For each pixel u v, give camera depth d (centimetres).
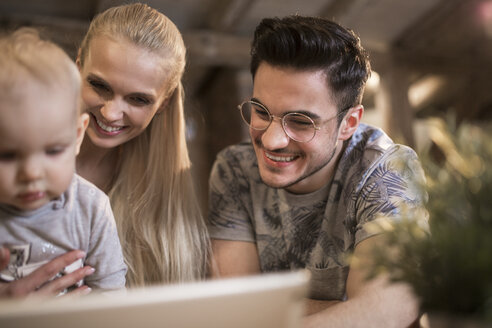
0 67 83
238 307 63
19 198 90
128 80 142
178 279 163
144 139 168
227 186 167
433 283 75
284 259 160
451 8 780
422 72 884
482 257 71
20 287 99
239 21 756
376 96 888
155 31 148
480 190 78
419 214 96
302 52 127
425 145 88
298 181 139
